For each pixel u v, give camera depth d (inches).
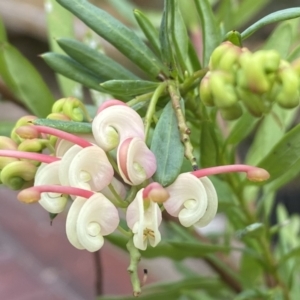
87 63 8.8
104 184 7.1
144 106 8.4
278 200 23.5
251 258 11.8
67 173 7.1
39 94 10.7
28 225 26.1
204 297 13.2
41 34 33.8
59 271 23.0
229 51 6.7
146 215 6.8
